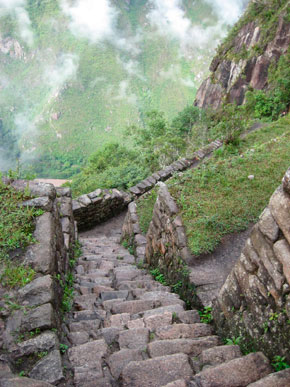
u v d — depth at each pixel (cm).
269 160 804
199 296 432
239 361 256
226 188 689
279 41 3397
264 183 707
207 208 625
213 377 243
